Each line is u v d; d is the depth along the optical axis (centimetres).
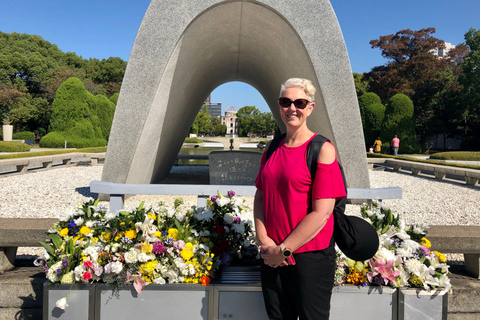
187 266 172
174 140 658
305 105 142
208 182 694
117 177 446
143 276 169
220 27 477
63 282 169
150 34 421
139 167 491
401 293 174
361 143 455
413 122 2044
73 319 171
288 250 131
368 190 368
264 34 499
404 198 583
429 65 2688
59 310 171
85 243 181
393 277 171
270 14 444
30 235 211
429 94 2623
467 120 2472
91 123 2159
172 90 476
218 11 434
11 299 201
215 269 186
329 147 135
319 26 435
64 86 2014
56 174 806
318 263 137
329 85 444
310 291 137
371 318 176
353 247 144
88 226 193
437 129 2512
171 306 172
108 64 3959
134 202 491
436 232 219
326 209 131
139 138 441
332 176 133
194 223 204
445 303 175
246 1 420
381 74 3048
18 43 3117
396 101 2041
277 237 143
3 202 475
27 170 873
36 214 411
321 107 467
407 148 2025
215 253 194
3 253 221
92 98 2264
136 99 431
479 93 2212
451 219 433
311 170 135
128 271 167
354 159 458
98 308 171
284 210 139
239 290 172
